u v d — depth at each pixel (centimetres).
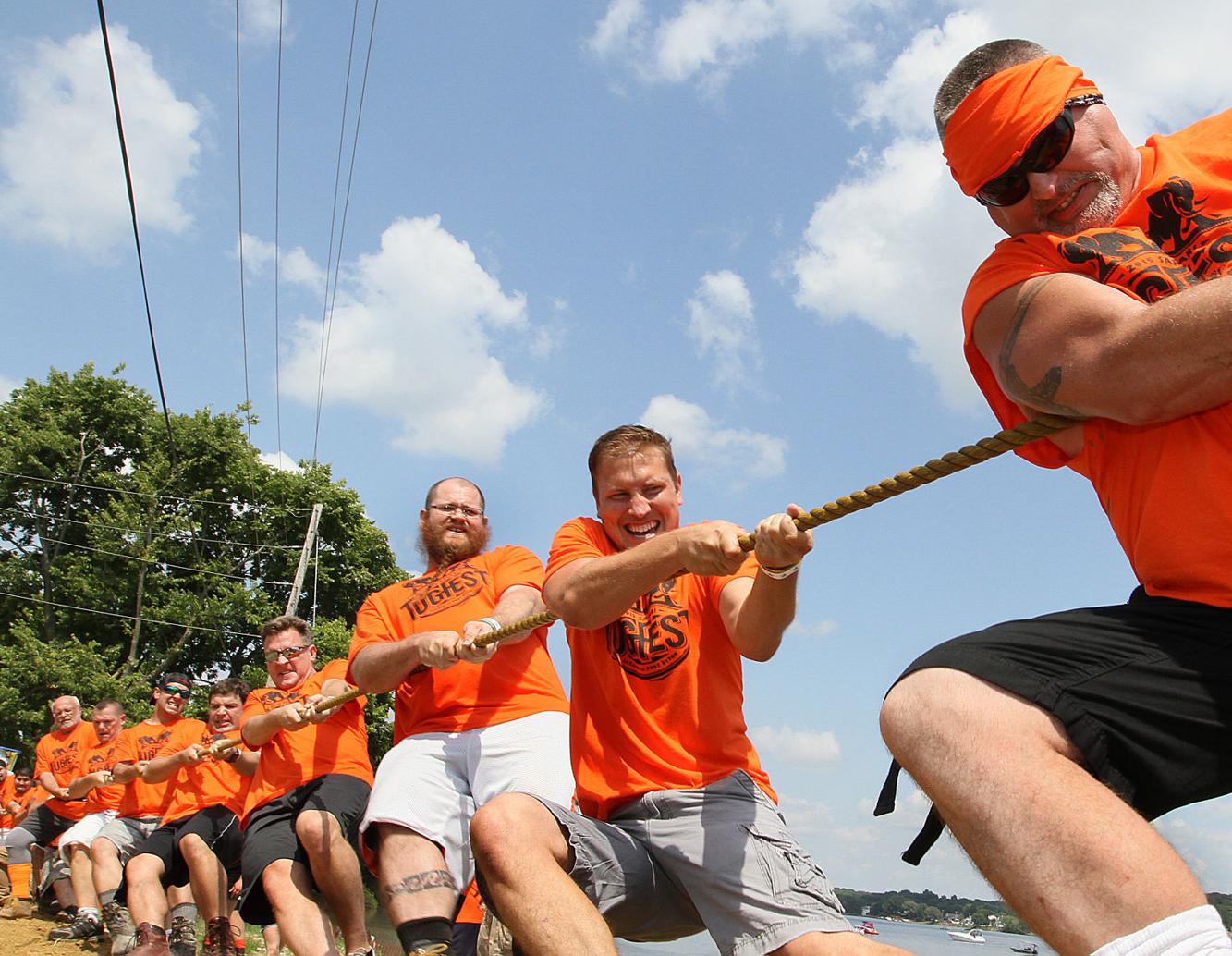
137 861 745
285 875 514
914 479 225
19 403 3120
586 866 282
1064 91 210
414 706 450
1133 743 174
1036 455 221
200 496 3073
